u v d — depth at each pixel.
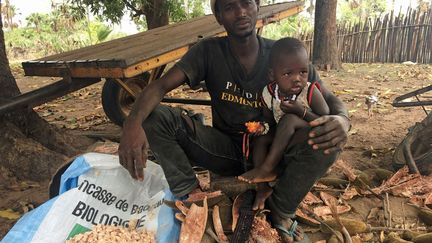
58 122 5.61
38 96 3.15
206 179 3.06
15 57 18.22
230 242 2.12
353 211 2.76
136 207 2.29
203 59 2.33
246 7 2.16
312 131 1.88
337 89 6.91
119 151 2.04
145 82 4.44
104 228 2.12
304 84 2.03
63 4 18.06
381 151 3.82
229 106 2.38
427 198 2.78
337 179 3.10
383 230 2.48
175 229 2.15
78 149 4.10
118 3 10.94
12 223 2.76
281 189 2.20
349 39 10.45
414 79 7.58
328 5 8.65
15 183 3.34
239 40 2.23
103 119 5.57
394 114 5.21
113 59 2.85
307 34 11.06
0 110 3.03
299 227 2.39
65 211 2.14
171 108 2.29
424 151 3.38
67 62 3.20
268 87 2.20
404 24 9.71
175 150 2.27
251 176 2.11
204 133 2.38
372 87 6.96
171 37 4.03
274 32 16.47
